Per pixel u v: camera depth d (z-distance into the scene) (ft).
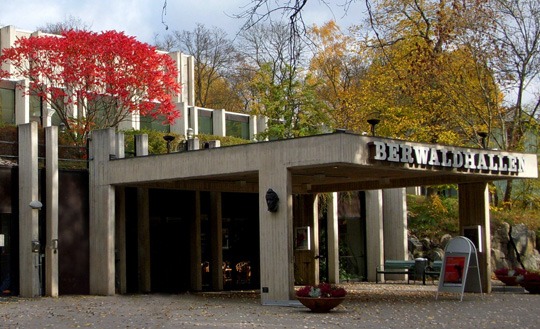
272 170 68.59
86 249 81.15
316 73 127.03
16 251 76.79
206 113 133.39
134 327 50.75
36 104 110.63
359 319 55.11
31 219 75.46
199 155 74.02
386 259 110.52
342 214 106.93
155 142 107.45
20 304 68.03
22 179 76.69
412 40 101.19
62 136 99.09
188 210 91.25
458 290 71.56
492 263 112.27
